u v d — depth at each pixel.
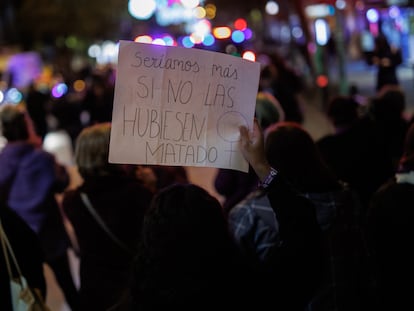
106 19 37.88
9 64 22.27
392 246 3.00
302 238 1.95
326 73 15.52
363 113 5.53
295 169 2.79
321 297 2.68
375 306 2.83
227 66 2.05
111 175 3.29
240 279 1.75
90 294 3.24
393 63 12.99
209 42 30.77
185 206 1.68
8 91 18.31
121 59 1.98
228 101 2.07
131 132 2.02
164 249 1.66
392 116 5.16
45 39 37.09
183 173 4.50
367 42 25.75
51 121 16.95
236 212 2.88
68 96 12.57
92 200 3.23
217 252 1.68
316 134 13.25
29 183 4.57
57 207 4.77
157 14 45.97
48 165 4.65
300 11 16.86
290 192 2.02
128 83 2.00
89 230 3.25
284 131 2.85
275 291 1.87
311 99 18.52
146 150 2.04
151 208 1.73
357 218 2.83
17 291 2.80
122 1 38.44
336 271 2.70
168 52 2.01
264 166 2.05
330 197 2.77
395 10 19.00
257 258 2.60
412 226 2.95
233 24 46.12
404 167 3.07
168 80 2.02
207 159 2.08
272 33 40.62
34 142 4.73
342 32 13.00
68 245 4.82
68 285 4.75
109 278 3.22
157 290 1.66
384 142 4.41
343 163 4.30
